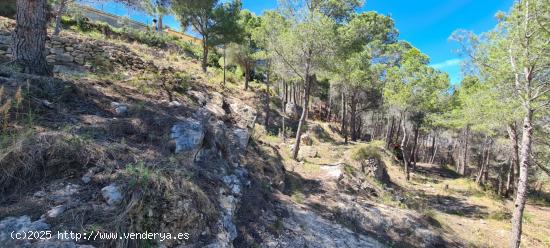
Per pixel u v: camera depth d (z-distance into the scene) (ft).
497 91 33.30
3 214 7.93
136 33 64.95
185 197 10.60
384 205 32.96
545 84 27.50
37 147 9.68
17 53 16.15
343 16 41.65
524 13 26.35
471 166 109.29
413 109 62.59
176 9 56.75
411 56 67.31
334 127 93.61
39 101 12.93
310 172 35.50
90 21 59.16
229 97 41.06
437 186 63.10
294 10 40.01
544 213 57.82
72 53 27.84
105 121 13.52
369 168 44.86
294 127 71.67
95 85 18.21
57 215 8.23
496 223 42.16
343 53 40.11
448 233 32.68
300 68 43.80
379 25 82.07
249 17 72.90
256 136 35.63
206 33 59.88
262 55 59.52
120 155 11.16
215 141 18.72
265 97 76.69
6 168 8.88
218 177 15.71
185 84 29.89
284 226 19.08
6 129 10.29
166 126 14.83
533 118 33.32
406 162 62.80
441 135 107.24
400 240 26.81
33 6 16.34
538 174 54.95
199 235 10.64
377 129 120.67
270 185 24.85
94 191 9.34
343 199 29.81
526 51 26.40
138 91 20.95
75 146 10.32
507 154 68.74
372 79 73.36
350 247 21.12
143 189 9.59
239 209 16.70
